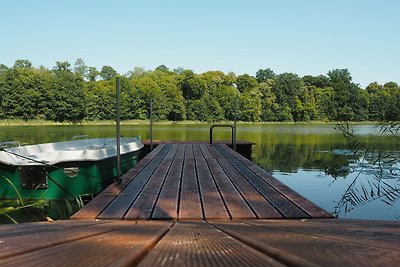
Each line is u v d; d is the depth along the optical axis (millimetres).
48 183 6254
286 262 629
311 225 1790
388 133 5664
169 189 4766
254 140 22016
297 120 48375
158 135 26031
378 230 1265
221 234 1432
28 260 684
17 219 5570
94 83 46656
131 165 8883
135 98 44219
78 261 702
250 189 4789
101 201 4008
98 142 11016
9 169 6184
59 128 32438
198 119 47031
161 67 75500
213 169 6730
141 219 3281
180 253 850
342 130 6262
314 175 9672
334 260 633
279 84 49969
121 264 670
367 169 8078
